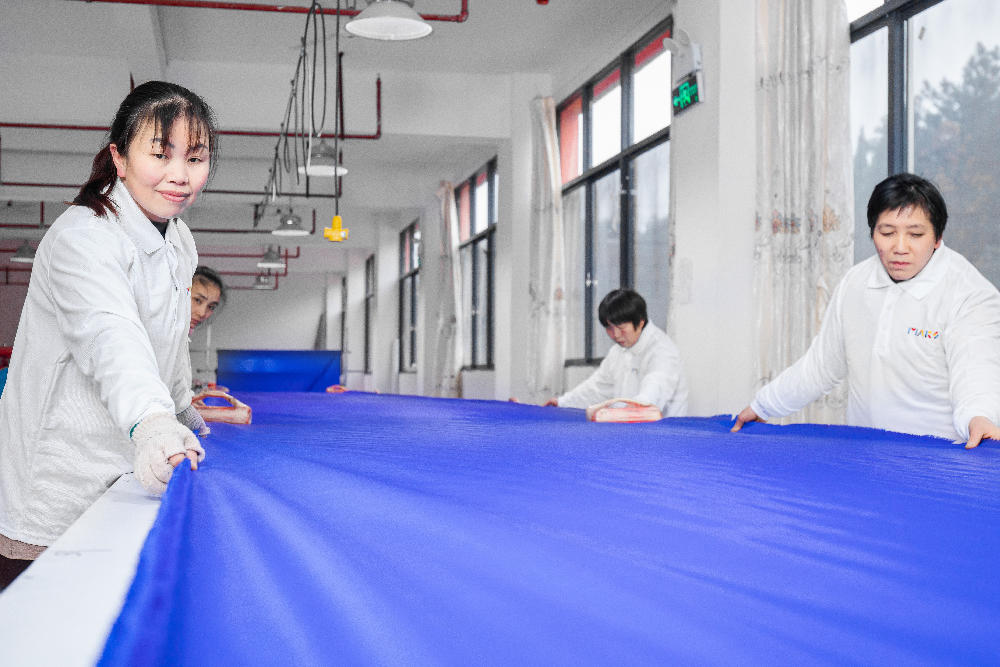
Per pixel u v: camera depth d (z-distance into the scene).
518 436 1.96
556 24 6.54
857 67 4.06
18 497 1.24
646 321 3.86
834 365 2.47
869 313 2.33
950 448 1.70
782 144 4.11
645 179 6.39
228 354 6.66
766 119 4.23
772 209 4.17
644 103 6.39
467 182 10.92
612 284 7.02
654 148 6.26
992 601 0.61
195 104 1.27
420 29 4.41
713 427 2.43
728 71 4.46
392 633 0.51
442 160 10.52
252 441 1.67
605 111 7.11
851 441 1.86
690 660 0.48
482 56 7.34
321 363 6.77
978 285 2.13
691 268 4.72
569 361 7.57
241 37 6.81
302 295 21.36
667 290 6.07
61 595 0.51
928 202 2.13
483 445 1.70
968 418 1.86
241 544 0.70
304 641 0.49
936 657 0.50
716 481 1.17
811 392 2.47
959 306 2.13
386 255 14.12
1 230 13.43
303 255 17.72
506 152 8.04
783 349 4.08
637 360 3.88
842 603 0.59
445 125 7.82
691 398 4.70
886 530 0.85
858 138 4.05
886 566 0.70
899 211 2.14
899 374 2.28
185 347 1.68
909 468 1.36
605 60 6.96
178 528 0.66
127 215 1.27
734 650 0.50
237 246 17.80
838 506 0.98
